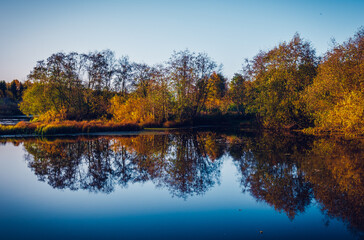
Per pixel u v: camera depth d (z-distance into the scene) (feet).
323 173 32.86
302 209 22.13
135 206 23.38
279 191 26.78
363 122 63.93
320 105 74.64
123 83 144.56
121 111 107.34
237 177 32.40
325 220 19.89
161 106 114.42
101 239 17.29
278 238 17.21
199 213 21.65
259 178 31.63
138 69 144.56
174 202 24.27
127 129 92.27
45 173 35.24
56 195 26.55
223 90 171.12
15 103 244.01
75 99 119.24
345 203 23.18
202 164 39.78
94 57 125.49
